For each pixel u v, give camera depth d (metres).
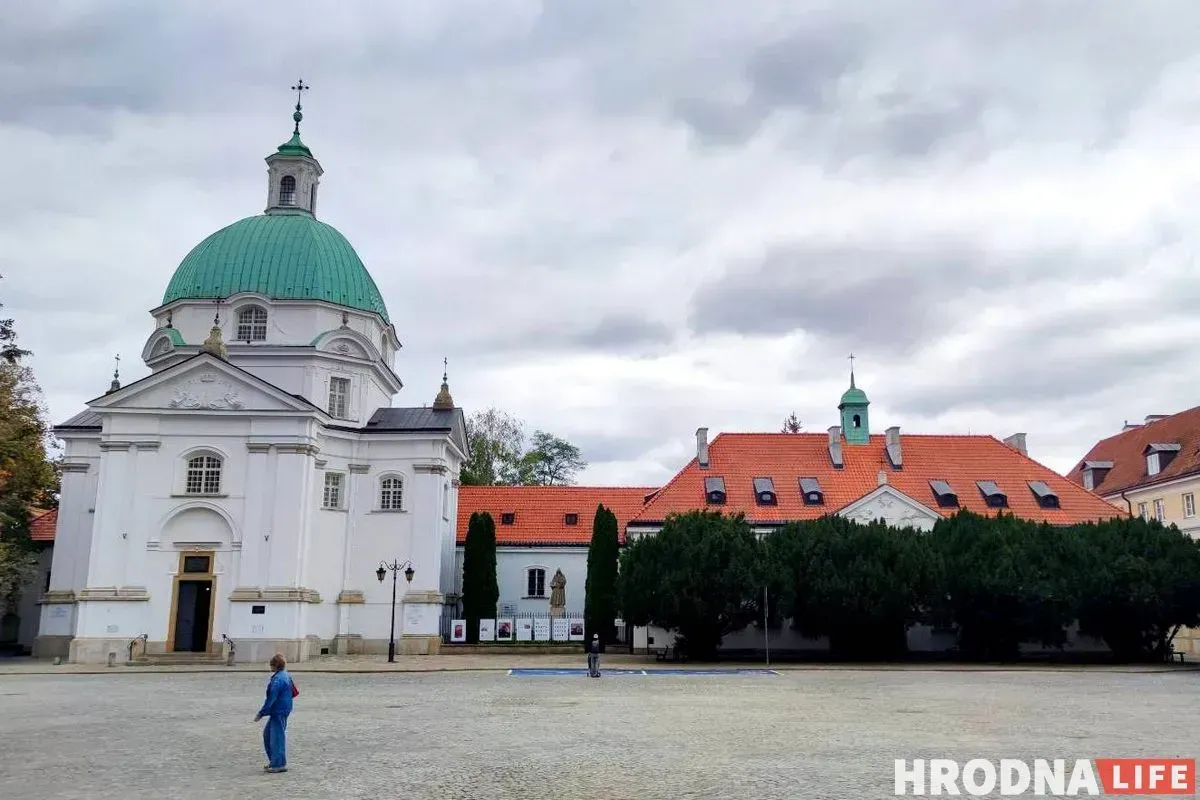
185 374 47.06
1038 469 59.25
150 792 14.88
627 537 53.44
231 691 31.08
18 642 55.22
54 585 49.50
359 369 53.62
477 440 84.31
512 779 15.74
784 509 55.66
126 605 45.03
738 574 44.72
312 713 24.98
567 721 23.14
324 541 50.00
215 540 46.09
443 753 18.38
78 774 16.38
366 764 17.22
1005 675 38.78
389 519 51.47
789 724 22.44
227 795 14.63
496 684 33.94
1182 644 57.25
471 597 56.88
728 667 42.47
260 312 52.28
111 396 46.53
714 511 50.31
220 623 45.34
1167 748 18.80
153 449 46.47
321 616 49.28
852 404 61.19
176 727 22.20
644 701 27.81
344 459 51.53
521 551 62.09
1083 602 45.00
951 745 19.14
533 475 87.31
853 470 58.44
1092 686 33.38
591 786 15.14
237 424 46.97
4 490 50.16
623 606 47.53
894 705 26.73
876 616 45.06
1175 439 64.56
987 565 45.81
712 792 14.62
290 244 53.84
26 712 25.23
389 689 31.95
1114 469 71.19
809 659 48.84
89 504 50.38
